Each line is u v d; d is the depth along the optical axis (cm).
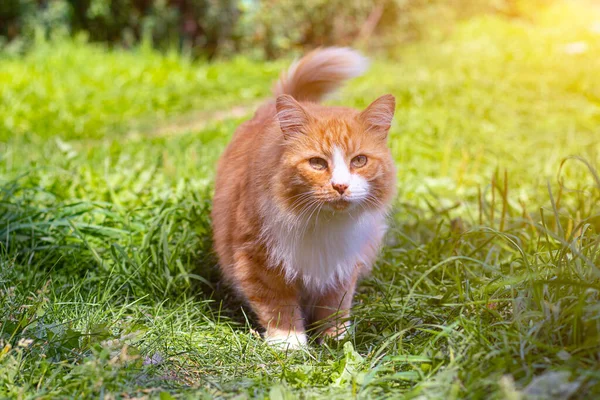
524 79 990
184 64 1174
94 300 382
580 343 272
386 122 371
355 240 373
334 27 1298
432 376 288
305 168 351
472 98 888
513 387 251
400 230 493
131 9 1288
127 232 453
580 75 991
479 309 325
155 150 691
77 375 293
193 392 291
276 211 357
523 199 569
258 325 399
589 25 1362
